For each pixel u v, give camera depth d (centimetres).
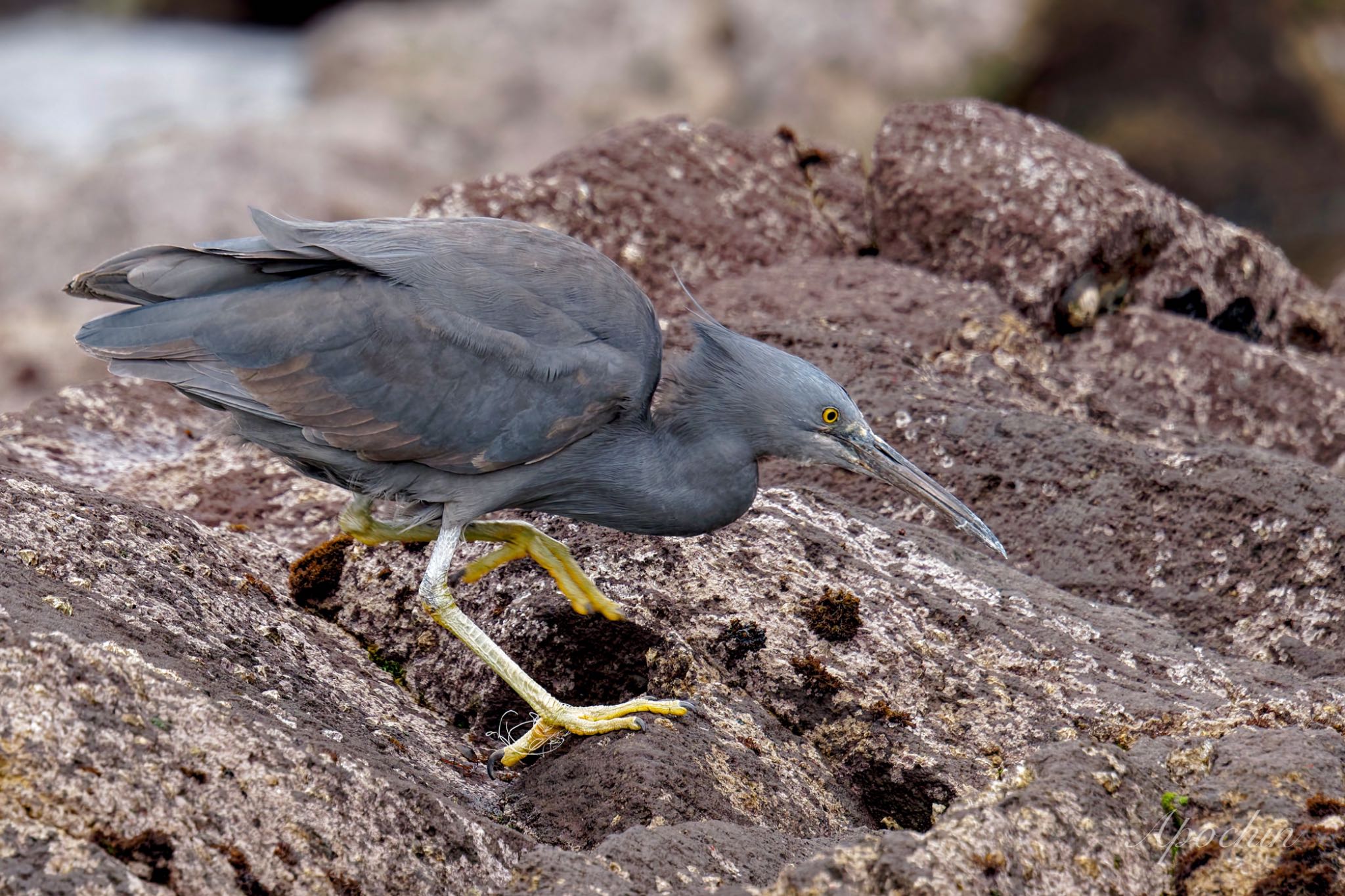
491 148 4241
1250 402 1552
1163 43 4122
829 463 1039
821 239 1719
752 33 4412
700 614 1013
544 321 966
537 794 894
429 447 955
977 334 1452
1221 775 779
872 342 1380
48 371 2650
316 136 3466
